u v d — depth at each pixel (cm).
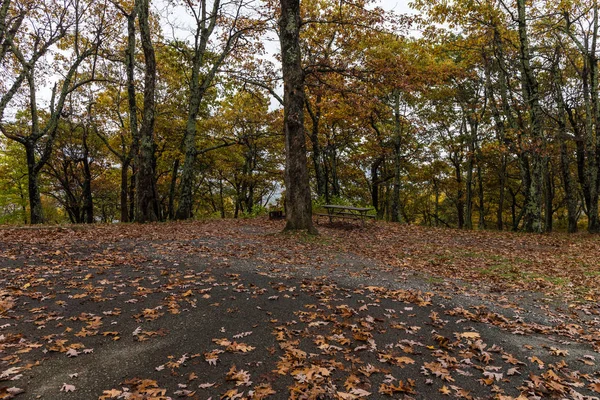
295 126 1130
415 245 1125
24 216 3067
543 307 587
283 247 965
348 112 2061
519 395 326
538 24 1730
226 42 2003
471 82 2342
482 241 1249
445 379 348
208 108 2562
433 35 1705
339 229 1397
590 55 1606
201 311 491
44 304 485
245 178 3078
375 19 1252
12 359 347
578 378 361
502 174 2602
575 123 2011
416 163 2870
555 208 3228
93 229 1134
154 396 298
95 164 2988
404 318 501
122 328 430
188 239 1030
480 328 480
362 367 362
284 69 1130
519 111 2031
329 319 482
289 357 371
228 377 332
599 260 945
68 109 2153
